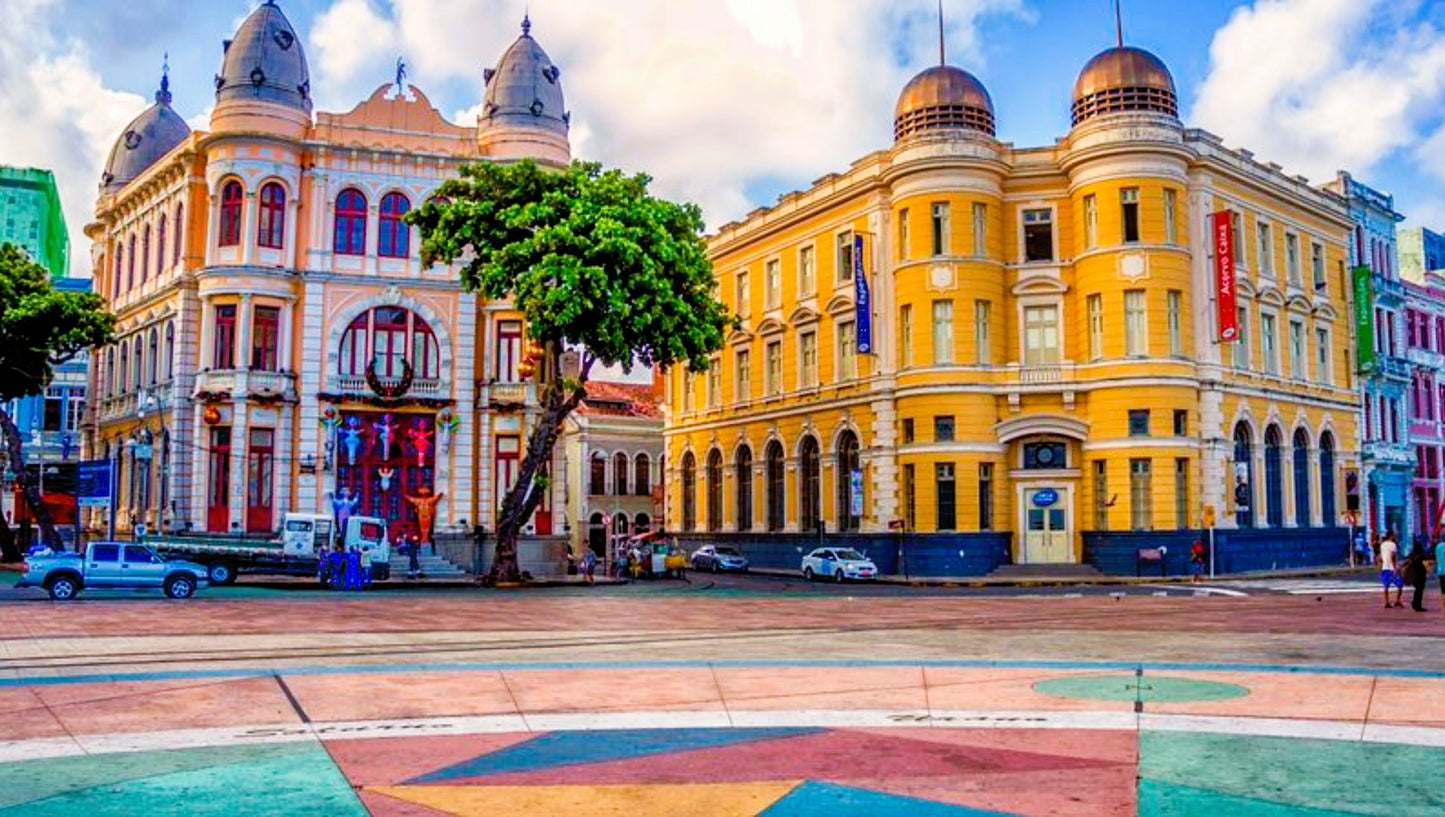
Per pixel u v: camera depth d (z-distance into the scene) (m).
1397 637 19.17
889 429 47.97
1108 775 8.72
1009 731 10.49
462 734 10.49
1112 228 45.22
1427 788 8.28
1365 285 57.16
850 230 51.41
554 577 43.41
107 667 15.13
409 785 8.52
